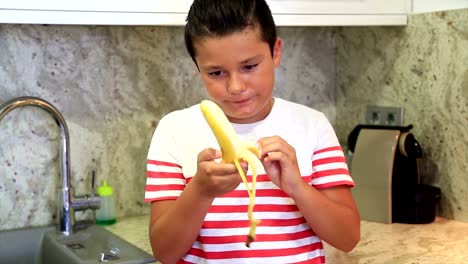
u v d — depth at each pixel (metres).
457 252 1.51
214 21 1.07
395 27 1.92
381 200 1.79
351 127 2.13
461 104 1.74
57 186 1.77
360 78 2.07
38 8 1.38
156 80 1.88
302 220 1.21
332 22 1.74
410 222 1.77
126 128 1.85
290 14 1.67
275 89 2.07
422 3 1.88
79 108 1.78
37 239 1.73
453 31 1.74
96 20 1.44
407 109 1.91
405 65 1.90
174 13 1.52
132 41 1.83
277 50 1.20
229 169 1.03
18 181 1.72
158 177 1.24
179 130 1.26
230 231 1.18
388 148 1.79
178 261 1.23
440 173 1.82
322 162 1.25
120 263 1.44
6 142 1.70
